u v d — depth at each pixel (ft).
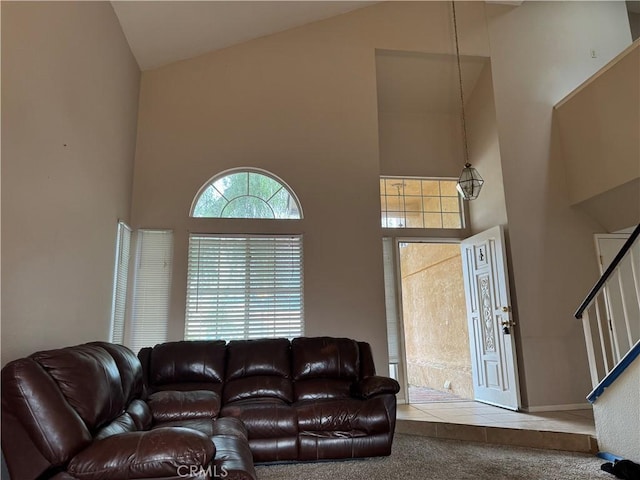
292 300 15.44
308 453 10.47
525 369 15.24
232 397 11.59
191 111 16.06
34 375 5.87
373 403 11.01
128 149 14.52
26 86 7.72
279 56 16.92
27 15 7.75
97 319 11.71
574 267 16.21
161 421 9.40
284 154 16.24
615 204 15.44
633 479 9.14
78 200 10.20
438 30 17.72
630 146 14.08
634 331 15.79
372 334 15.39
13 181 7.30
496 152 16.96
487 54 17.60
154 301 14.80
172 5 13.33
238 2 14.35
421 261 25.02
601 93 15.20
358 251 15.88
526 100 17.38
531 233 16.26
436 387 22.31
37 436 5.60
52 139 8.79
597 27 18.56
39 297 8.29
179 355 12.17
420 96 18.84
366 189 16.34
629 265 16.24
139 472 5.50
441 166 19.02
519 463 10.40
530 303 15.75
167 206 15.34
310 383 12.19
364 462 10.52
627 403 10.22
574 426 12.50
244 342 12.94
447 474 9.64
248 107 16.39
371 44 17.37
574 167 16.52
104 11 11.87
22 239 7.62
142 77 15.94
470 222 18.85
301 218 15.89
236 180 16.06
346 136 16.63
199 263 15.30
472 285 17.76
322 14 17.02
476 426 12.67
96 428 6.43
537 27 18.17
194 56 16.37
